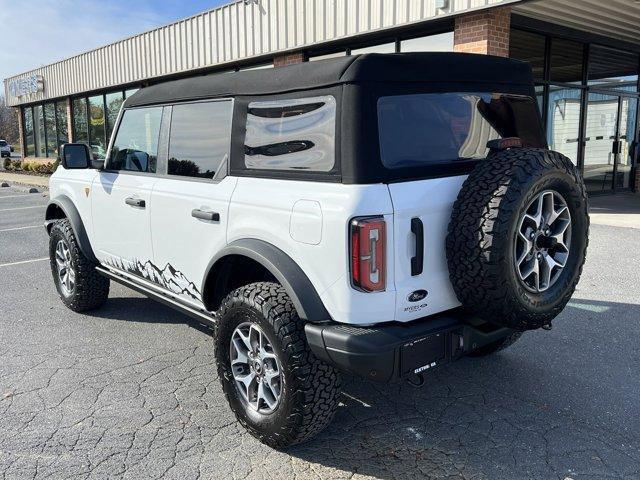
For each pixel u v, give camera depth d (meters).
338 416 3.36
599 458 2.89
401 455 2.95
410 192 2.63
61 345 4.48
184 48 15.60
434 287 2.75
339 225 2.54
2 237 9.48
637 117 14.16
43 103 26.02
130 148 4.30
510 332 3.12
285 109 2.95
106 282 5.12
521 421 3.27
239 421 3.16
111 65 19.28
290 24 11.98
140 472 2.82
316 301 2.70
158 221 3.83
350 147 2.60
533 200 2.63
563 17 10.47
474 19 8.84
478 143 3.16
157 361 4.16
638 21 10.88
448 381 3.79
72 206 4.97
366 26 10.31
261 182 3.04
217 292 3.41
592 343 4.37
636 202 12.08
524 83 3.44
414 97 2.85
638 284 5.85
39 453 2.98
